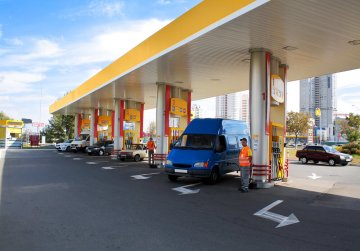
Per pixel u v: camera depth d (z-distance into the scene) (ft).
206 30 36.19
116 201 30.96
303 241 19.75
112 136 121.80
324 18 31.73
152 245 18.45
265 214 26.84
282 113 49.08
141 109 98.07
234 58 47.26
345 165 90.02
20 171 56.44
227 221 24.25
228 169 48.11
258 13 30.81
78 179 46.60
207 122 48.78
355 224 24.06
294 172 67.62
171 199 32.58
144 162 80.33
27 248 17.75
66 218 24.29
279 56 45.75
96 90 79.30
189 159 43.24
